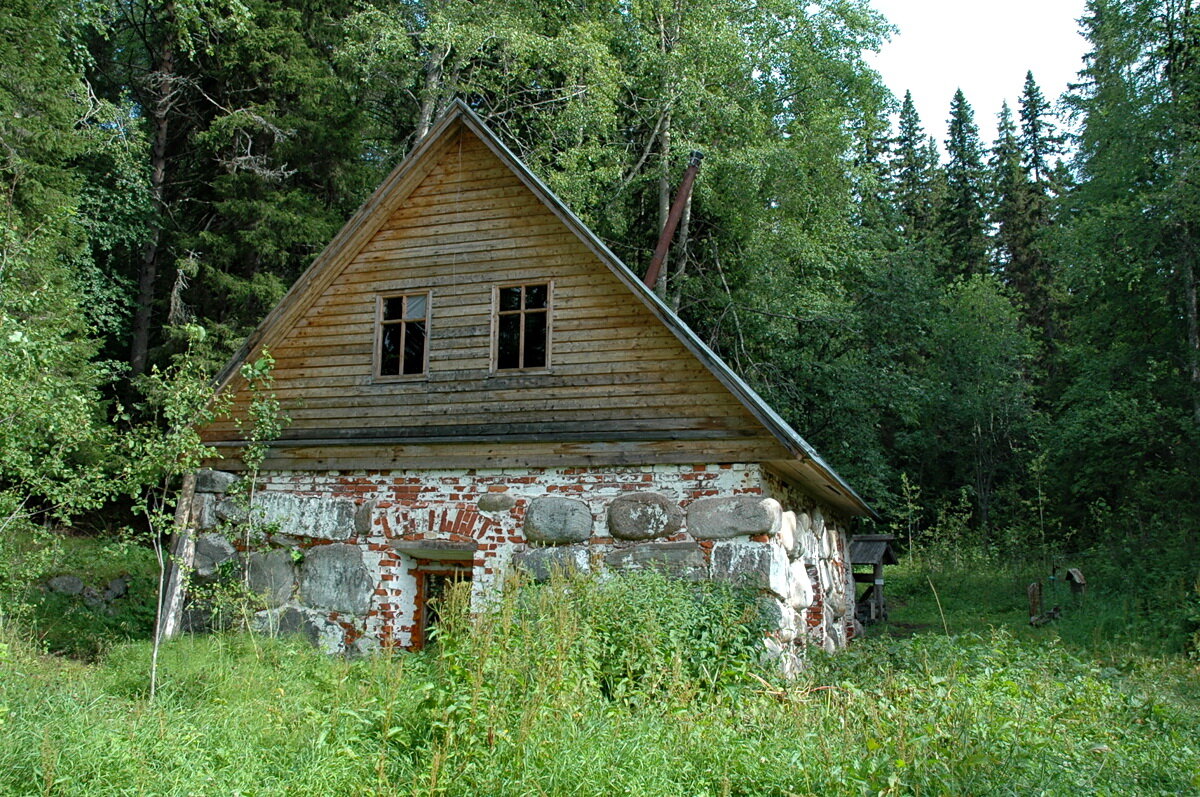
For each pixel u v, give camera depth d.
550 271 12.79
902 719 6.66
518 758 5.91
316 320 13.90
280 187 23.47
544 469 12.26
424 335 13.31
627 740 6.43
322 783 5.98
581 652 7.66
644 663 8.45
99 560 17.94
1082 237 21.72
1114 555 18.77
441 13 21.75
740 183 22.12
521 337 12.79
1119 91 22.06
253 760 6.32
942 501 31.20
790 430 10.92
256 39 22.19
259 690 8.48
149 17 24.55
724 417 11.48
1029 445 34.19
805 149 23.17
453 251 13.38
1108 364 22.30
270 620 13.05
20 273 15.22
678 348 11.91
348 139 23.66
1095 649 12.84
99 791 5.61
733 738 6.71
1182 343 21.34
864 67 24.55
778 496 12.35
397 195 13.67
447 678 6.79
